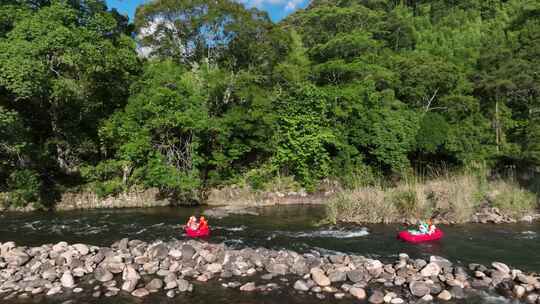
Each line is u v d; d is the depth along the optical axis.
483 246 15.07
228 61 34.59
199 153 28.95
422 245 15.24
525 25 49.72
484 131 35.28
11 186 24.86
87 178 27.42
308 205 27.00
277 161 30.41
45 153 26.09
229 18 33.00
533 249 14.63
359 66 35.12
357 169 30.19
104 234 17.62
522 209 20.64
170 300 10.15
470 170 28.45
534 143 30.44
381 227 18.61
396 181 30.17
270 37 34.09
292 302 9.98
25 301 10.12
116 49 27.00
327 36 47.59
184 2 32.53
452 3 73.12
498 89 37.56
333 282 11.30
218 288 10.91
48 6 26.34
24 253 13.22
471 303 9.86
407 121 31.59
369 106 32.12
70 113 27.98
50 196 25.30
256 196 28.50
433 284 10.76
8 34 22.62
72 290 10.80
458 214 19.44
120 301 10.09
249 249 13.99
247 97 29.27
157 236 17.25
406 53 46.78
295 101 30.50
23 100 25.48
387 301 9.91
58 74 23.67
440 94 38.62
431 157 34.31
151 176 25.11
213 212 23.72
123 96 28.72
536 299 10.05
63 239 16.66
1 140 22.47
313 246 15.25
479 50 48.81
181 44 35.09
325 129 30.52
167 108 25.17
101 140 27.23
